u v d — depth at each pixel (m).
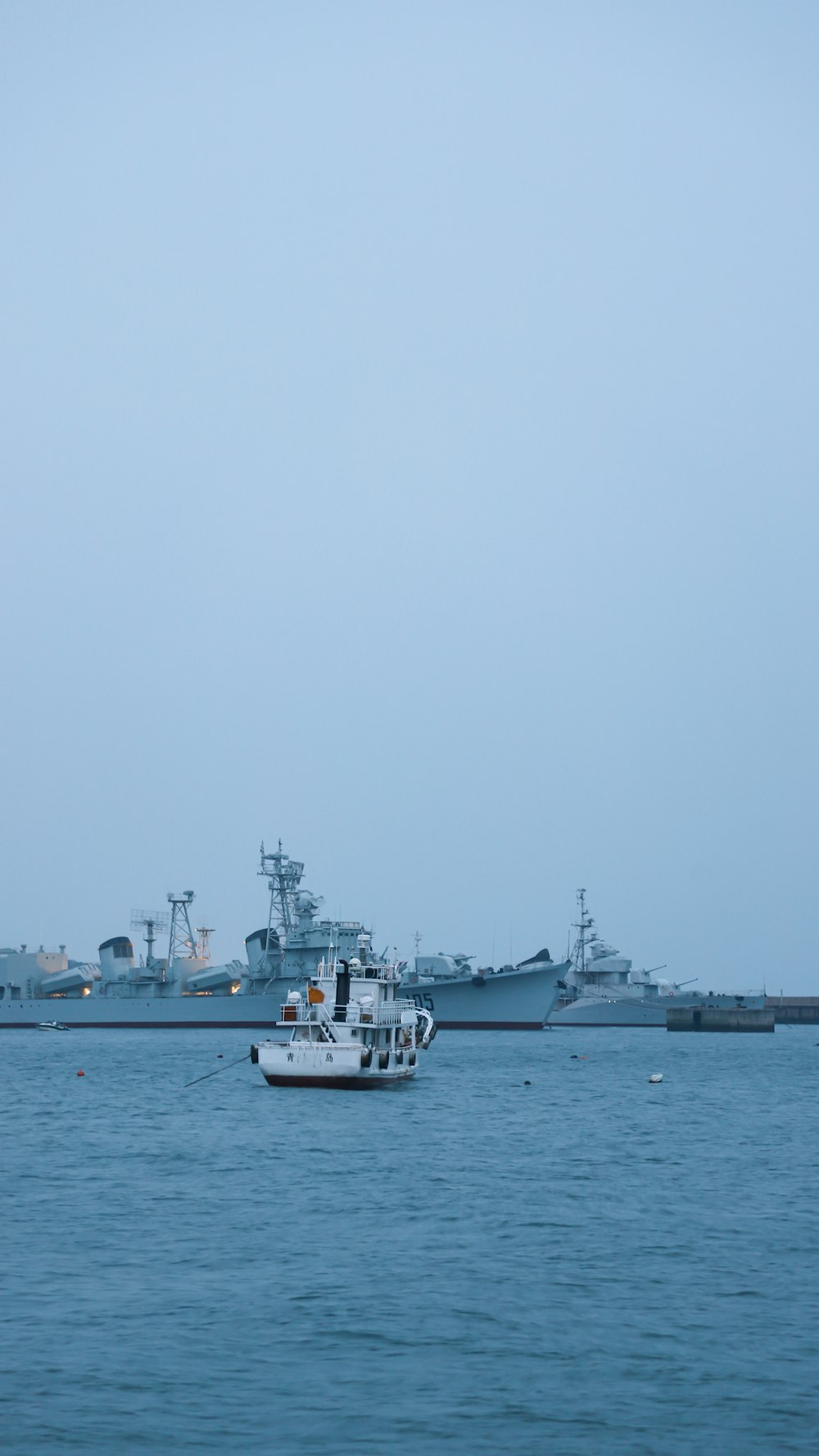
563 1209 50.19
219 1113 85.81
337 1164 61.78
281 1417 27.16
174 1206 50.59
